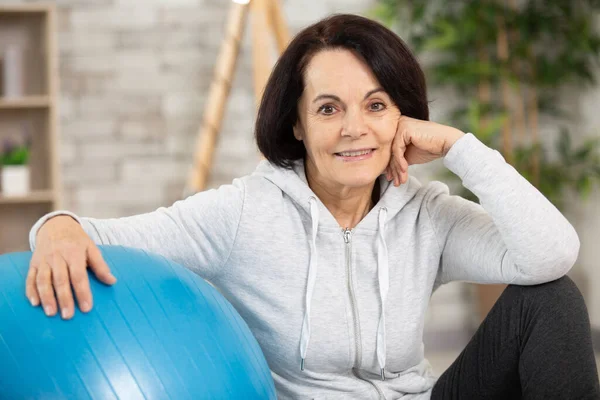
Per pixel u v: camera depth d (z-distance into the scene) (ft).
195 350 4.70
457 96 16.25
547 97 16.39
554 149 16.61
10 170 14.56
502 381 6.19
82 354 4.41
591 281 15.96
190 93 15.49
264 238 6.18
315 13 15.69
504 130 15.83
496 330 6.14
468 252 6.31
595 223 15.93
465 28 15.28
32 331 4.46
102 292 4.69
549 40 16.31
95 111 15.20
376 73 5.93
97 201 15.26
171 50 15.42
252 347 5.20
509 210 5.86
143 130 15.38
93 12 15.12
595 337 15.34
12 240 15.39
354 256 6.29
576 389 5.75
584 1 15.96
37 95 15.23
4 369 4.37
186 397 4.54
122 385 4.38
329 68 5.92
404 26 15.81
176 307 4.82
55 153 14.52
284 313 6.21
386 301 6.26
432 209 6.50
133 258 5.06
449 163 6.12
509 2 16.19
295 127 6.33
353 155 5.99
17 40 15.12
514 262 5.93
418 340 6.47
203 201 6.21
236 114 15.60
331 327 6.18
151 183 15.44
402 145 6.19
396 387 6.37
